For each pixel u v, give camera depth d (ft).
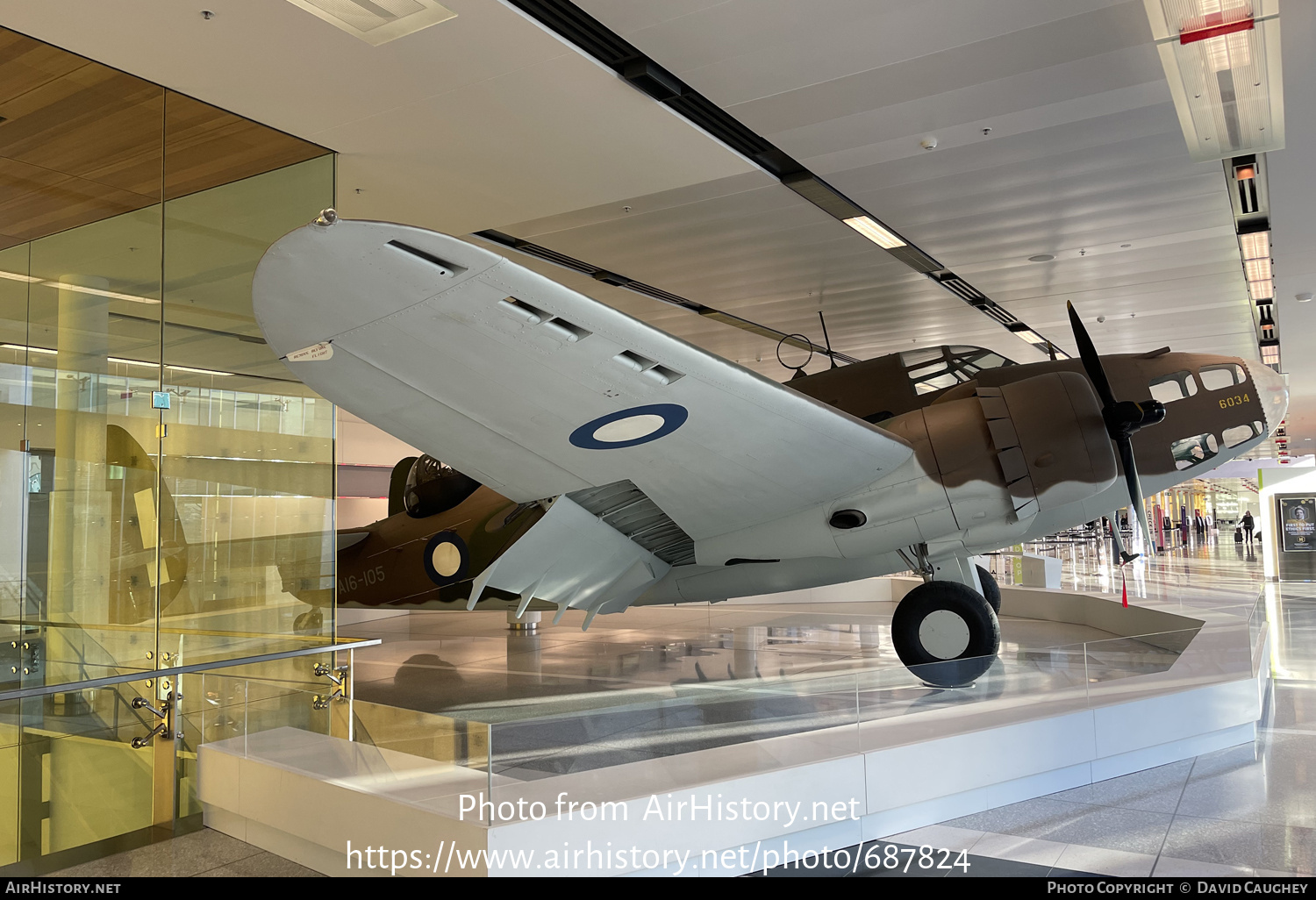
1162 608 24.56
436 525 27.12
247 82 12.91
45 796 11.63
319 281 9.78
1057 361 18.78
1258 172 19.31
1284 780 13.21
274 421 14.47
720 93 14.94
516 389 12.33
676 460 14.43
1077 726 13.21
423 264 9.64
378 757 9.88
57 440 12.07
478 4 11.21
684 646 26.58
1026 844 10.88
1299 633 29.09
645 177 17.21
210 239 13.87
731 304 30.78
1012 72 14.64
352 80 12.96
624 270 26.63
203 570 13.41
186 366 13.47
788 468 15.01
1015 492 15.70
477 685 21.65
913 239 23.80
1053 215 22.07
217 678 12.57
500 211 18.79
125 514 12.66
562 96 13.83
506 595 26.55
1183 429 18.49
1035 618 32.53
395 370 11.82
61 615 11.88
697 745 10.25
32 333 11.91
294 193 14.98
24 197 11.94
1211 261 26.03
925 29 13.12
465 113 14.21
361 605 28.55
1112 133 17.30
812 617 35.01
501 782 8.87
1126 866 10.03
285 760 11.26
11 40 11.48
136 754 12.44
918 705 12.05
